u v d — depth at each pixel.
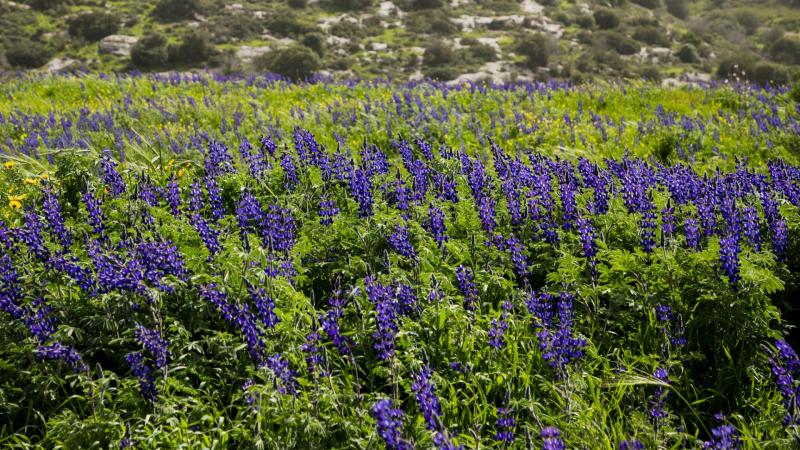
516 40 70.44
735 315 5.50
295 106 14.47
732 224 6.43
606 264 6.34
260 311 4.98
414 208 6.83
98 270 5.27
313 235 6.37
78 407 4.91
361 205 6.54
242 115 13.38
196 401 4.67
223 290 5.24
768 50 81.94
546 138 12.12
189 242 6.20
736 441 4.48
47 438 4.56
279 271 5.64
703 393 5.35
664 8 99.44
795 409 4.55
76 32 69.81
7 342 5.08
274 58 59.38
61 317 5.22
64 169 7.81
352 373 5.10
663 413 4.73
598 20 81.31
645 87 17.33
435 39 69.19
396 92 15.81
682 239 6.55
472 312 5.46
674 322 5.62
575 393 4.95
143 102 15.11
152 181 7.48
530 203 6.87
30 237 5.58
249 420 4.56
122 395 4.70
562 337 5.10
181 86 18.94
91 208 6.21
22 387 4.97
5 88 18.70
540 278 6.42
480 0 87.62
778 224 6.30
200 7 75.12
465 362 5.17
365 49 68.12
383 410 3.97
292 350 4.96
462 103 15.37
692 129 12.35
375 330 5.22
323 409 4.59
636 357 5.35
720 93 16.89
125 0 80.25
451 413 4.73
